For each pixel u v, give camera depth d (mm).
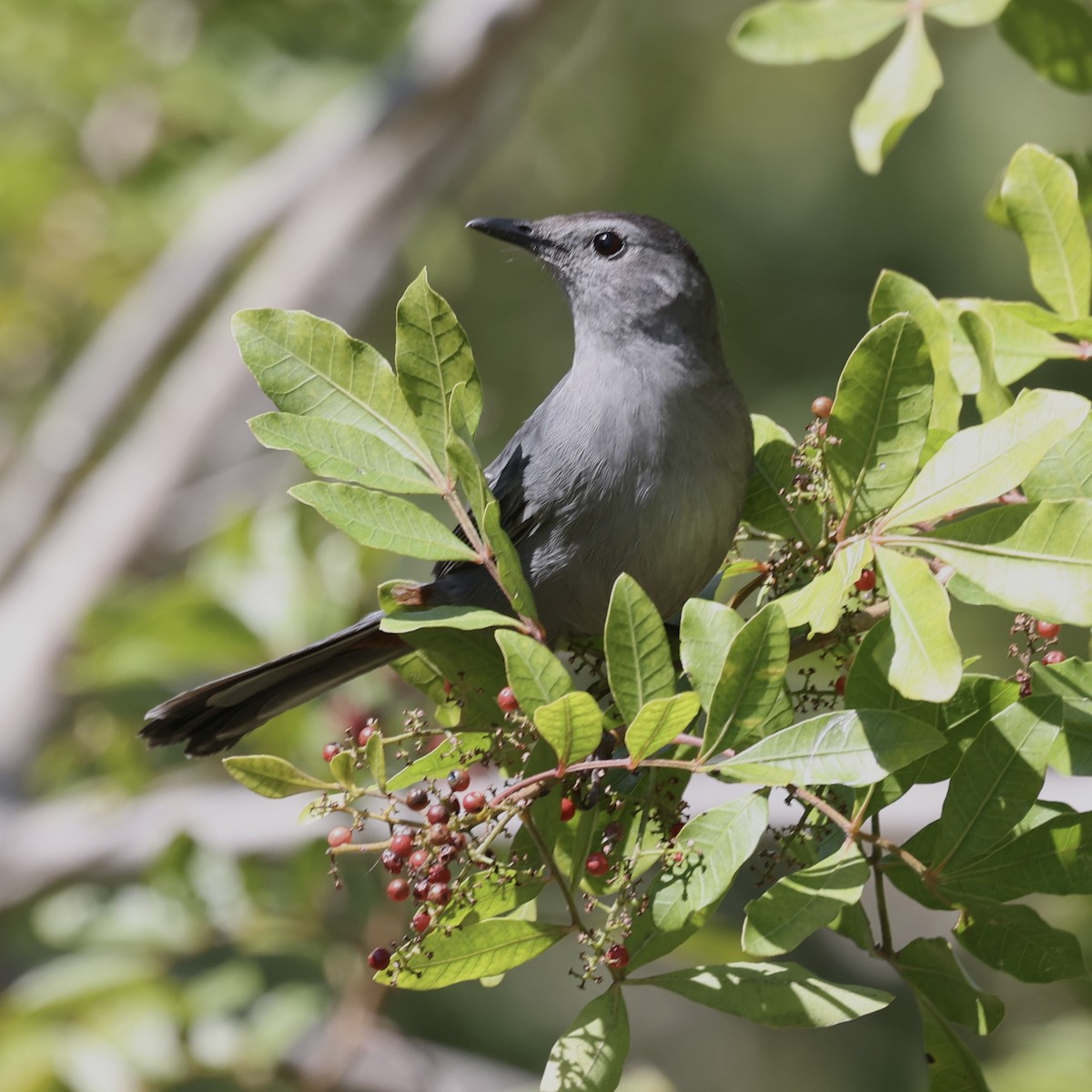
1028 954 5547
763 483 7379
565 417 7637
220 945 11227
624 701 5406
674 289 7820
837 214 17203
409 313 5852
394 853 5297
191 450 15352
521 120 18203
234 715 7812
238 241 16047
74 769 13438
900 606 5141
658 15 18281
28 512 15953
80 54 16328
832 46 7480
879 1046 15508
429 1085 11445
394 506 5715
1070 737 5699
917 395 5660
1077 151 7531
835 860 5324
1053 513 5188
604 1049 5234
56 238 16641
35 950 13977
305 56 16500
